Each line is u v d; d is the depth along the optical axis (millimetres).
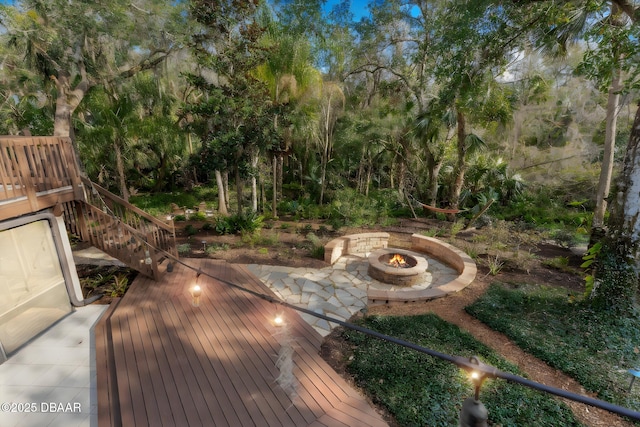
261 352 5035
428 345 5355
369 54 17359
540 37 8438
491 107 11820
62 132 11609
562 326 5918
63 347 5246
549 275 8516
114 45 13133
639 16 6086
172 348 5074
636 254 6043
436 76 11188
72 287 6293
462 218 14227
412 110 15812
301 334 5613
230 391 4230
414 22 15102
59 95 11477
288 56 12250
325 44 15227
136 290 7031
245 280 7945
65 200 6234
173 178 22844
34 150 5637
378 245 10859
